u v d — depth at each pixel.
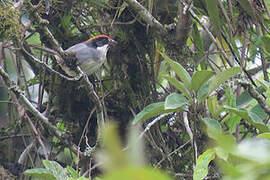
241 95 6.95
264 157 1.23
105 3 8.42
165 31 8.38
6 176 8.70
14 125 9.01
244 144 1.44
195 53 8.81
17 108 8.27
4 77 7.03
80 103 8.97
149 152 8.32
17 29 6.30
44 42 8.80
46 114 8.90
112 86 9.05
